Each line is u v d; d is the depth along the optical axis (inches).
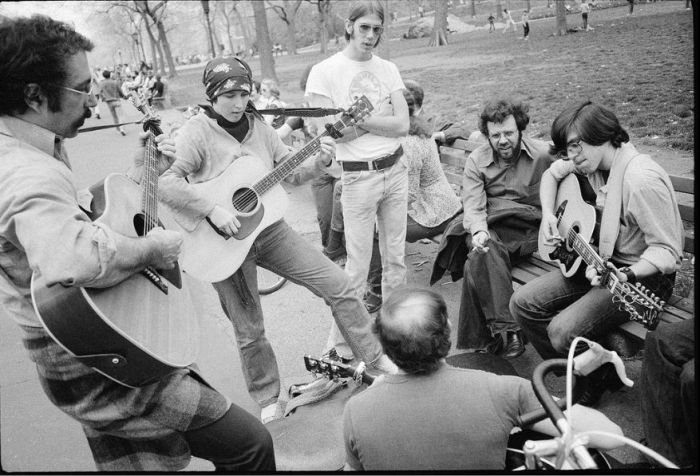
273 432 101.6
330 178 186.9
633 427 102.7
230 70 106.7
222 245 111.0
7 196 62.0
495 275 122.9
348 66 129.6
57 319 64.5
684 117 282.4
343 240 183.5
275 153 121.3
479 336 127.0
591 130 101.6
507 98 127.3
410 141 152.6
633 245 102.3
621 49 549.3
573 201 112.1
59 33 67.2
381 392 69.9
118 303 71.0
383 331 68.7
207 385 78.0
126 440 77.1
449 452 66.8
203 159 111.8
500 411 66.1
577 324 102.0
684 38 522.3
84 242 62.6
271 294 176.6
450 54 894.4
